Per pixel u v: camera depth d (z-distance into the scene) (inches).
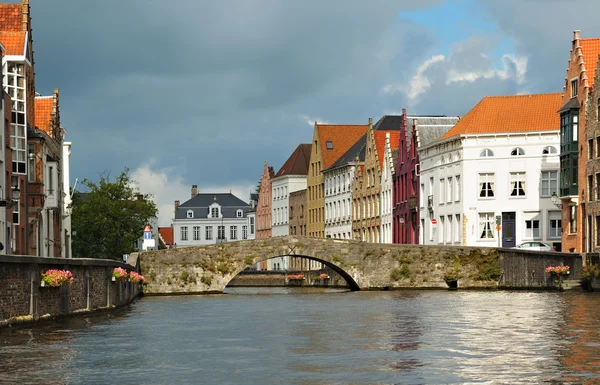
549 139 3395.7
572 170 3021.7
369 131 4697.3
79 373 1007.0
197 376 989.2
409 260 3144.7
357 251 3181.6
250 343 1289.4
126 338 1346.0
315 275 4473.4
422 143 3939.5
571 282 2716.5
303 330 1486.2
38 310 1482.5
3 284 1321.4
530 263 2871.6
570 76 3073.3
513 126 3447.3
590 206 2908.5
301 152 6166.3
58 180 3312.0
